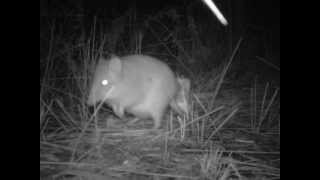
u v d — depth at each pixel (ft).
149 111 6.07
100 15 10.32
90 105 6.00
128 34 9.34
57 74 7.36
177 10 10.75
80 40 7.95
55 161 5.13
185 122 6.07
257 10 11.91
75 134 5.67
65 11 8.57
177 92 6.30
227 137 5.81
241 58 9.62
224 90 7.53
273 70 8.91
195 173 4.97
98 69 6.08
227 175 4.88
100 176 4.86
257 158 5.34
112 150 5.37
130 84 6.06
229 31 10.22
